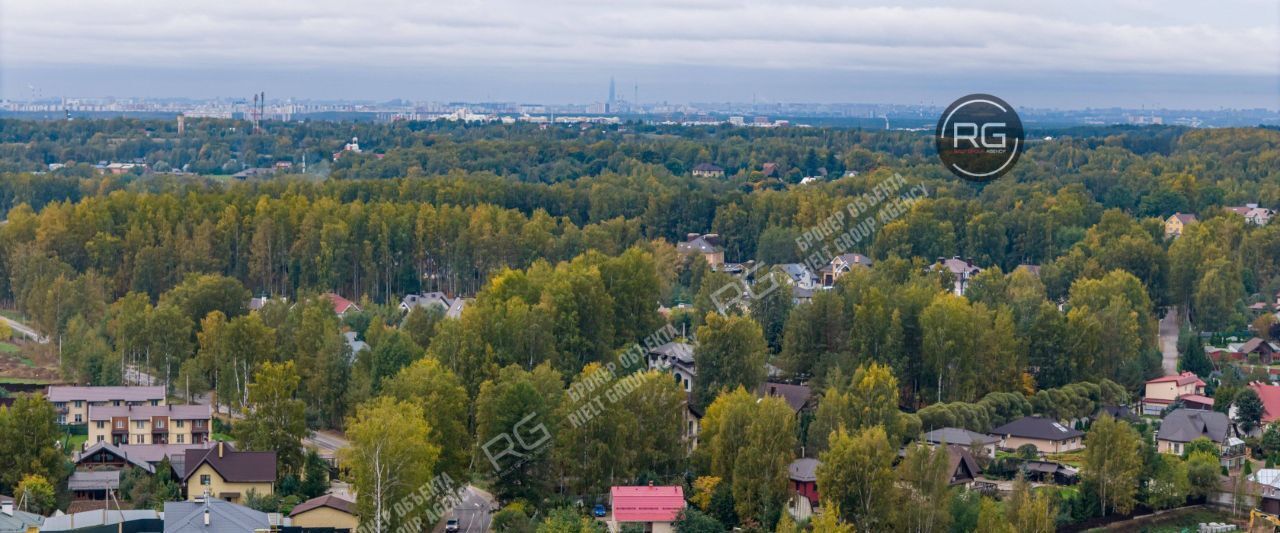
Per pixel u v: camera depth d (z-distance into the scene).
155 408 178.88
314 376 190.25
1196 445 178.62
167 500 144.88
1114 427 159.12
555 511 141.25
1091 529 153.88
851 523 140.62
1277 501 160.50
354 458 135.50
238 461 150.75
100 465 157.75
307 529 136.75
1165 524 156.88
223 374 192.88
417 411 143.12
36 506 141.00
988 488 161.62
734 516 148.25
